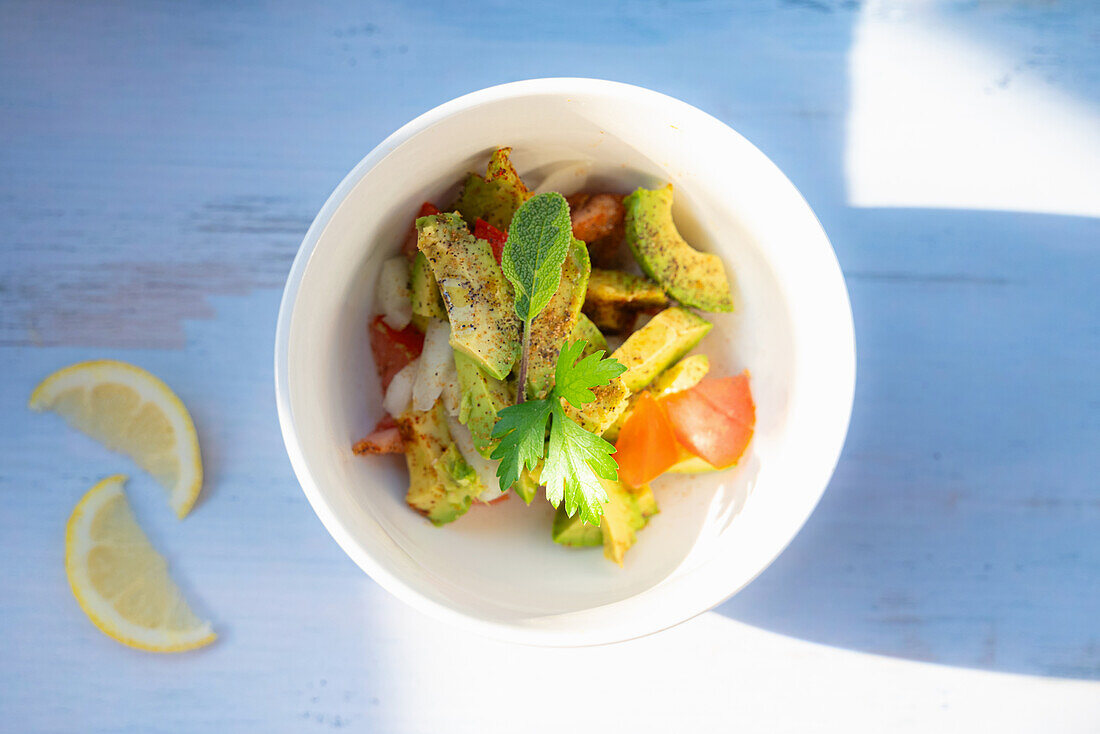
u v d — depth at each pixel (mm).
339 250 302
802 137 389
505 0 389
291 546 380
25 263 385
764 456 326
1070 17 393
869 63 391
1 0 387
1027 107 391
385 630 379
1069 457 389
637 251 332
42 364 384
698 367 331
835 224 389
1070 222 391
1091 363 390
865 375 389
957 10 392
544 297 307
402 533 317
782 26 391
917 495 388
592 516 303
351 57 387
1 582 381
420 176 310
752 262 330
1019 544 387
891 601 385
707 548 324
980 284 390
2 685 377
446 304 314
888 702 381
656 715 379
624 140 318
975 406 389
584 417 316
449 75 387
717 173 317
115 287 385
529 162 325
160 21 387
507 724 378
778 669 381
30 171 385
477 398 318
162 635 376
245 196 386
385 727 377
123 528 380
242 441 382
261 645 379
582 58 388
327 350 310
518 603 313
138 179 386
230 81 386
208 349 384
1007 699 383
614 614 304
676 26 389
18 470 383
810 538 386
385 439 322
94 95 386
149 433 382
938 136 390
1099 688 383
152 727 376
